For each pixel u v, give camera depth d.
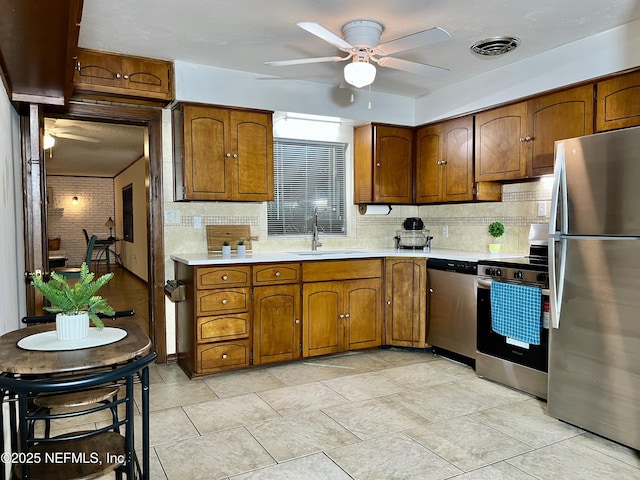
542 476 2.08
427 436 2.47
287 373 3.52
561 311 2.62
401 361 3.82
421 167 4.51
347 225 4.73
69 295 1.66
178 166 3.70
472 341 3.54
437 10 2.62
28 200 3.09
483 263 3.38
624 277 2.31
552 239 2.60
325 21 2.75
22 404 1.33
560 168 2.56
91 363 1.42
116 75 3.31
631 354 2.29
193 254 3.85
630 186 2.27
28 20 1.70
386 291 4.11
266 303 3.58
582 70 3.06
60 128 5.43
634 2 2.52
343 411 2.80
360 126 4.53
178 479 2.05
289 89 3.90
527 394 3.06
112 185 12.35
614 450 2.33
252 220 4.17
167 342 3.84
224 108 3.67
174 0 2.48
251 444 2.38
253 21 2.76
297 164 4.52
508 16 2.70
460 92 4.03
